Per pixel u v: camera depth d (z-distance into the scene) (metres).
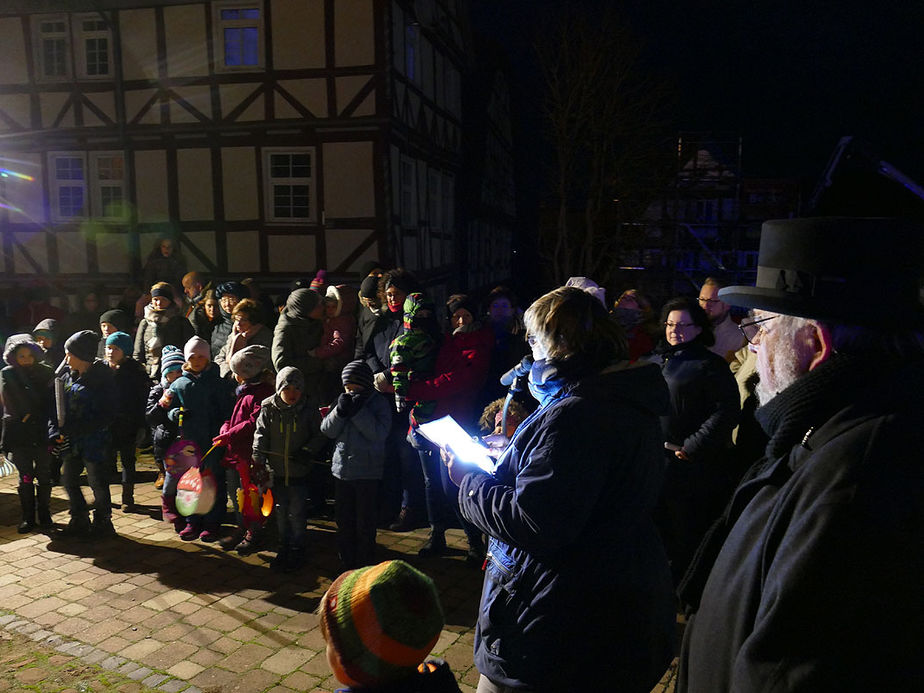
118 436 6.18
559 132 25.05
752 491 1.32
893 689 0.99
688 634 1.42
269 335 6.56
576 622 1.87
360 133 12.85
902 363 1.13
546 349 2.01
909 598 0.98
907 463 1.01
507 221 26.22
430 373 4.92
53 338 7.77
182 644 4.00
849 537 1.00
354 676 1.53
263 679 3.63
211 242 13.49
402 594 1.54
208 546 5.51
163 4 13.08
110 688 3.54
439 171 17.02
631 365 1.99
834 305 1.13
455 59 18.45
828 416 1.14
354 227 13.03
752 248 30.03
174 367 5.76
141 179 13.62
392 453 5.99
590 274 26.14
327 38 12.75
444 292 17.53
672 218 29.48
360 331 6.86
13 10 13.59
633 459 1.89
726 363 4.00
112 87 13.53
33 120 13.92
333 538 5.67
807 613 1.04
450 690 1.59
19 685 3.55
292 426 4.90
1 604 4.50
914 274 1.15
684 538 4.02
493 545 2.09
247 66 13.06
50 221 14.06
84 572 5.01
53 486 7.07
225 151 13.28
